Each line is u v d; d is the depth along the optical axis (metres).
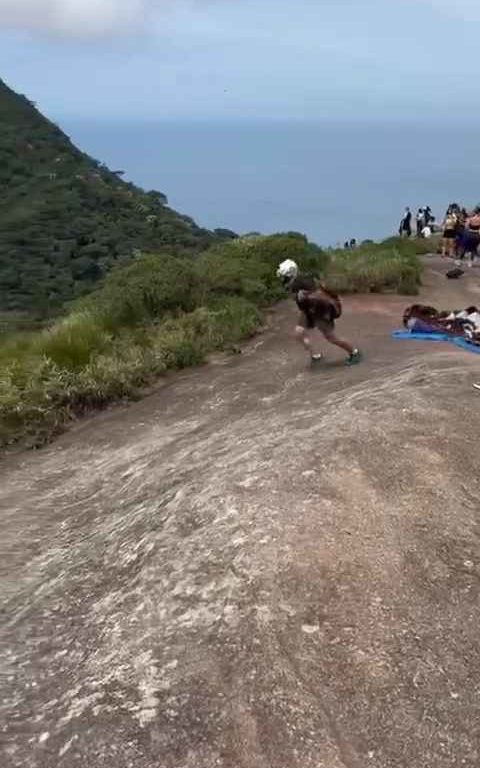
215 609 3.90
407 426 6.07
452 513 4.83
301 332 9.45
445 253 22.91
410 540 4.48
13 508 6.48
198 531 4.65
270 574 4.08
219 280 13.48
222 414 8.15
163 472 6.27
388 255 20.05
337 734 3.18
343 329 12.01
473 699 3.40
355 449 5.55
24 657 3.96
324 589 3.99
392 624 3.79
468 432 6.07
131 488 6.24
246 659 3.54
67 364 9.94
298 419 6.74
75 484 6.88
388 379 8.09
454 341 10.63
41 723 3.39
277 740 3.13
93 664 3.73
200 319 11.70
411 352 10.05
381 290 16.36
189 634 3.76
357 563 4.20
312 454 5.46
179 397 9.17
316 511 4.65
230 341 11.36
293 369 9.62
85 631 4.05
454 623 3.85
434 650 3.66
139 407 9.08
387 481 5.14
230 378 9.58
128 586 4.35
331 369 9.35
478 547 4.50
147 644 3.76
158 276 12.90
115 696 3.44
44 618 4.31
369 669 3.50
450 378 7.53
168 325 11.66
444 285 17.69
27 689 3.69
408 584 4.10
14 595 4.79
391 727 3.23
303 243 17.22
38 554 5.46
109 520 5.68
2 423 8.61
